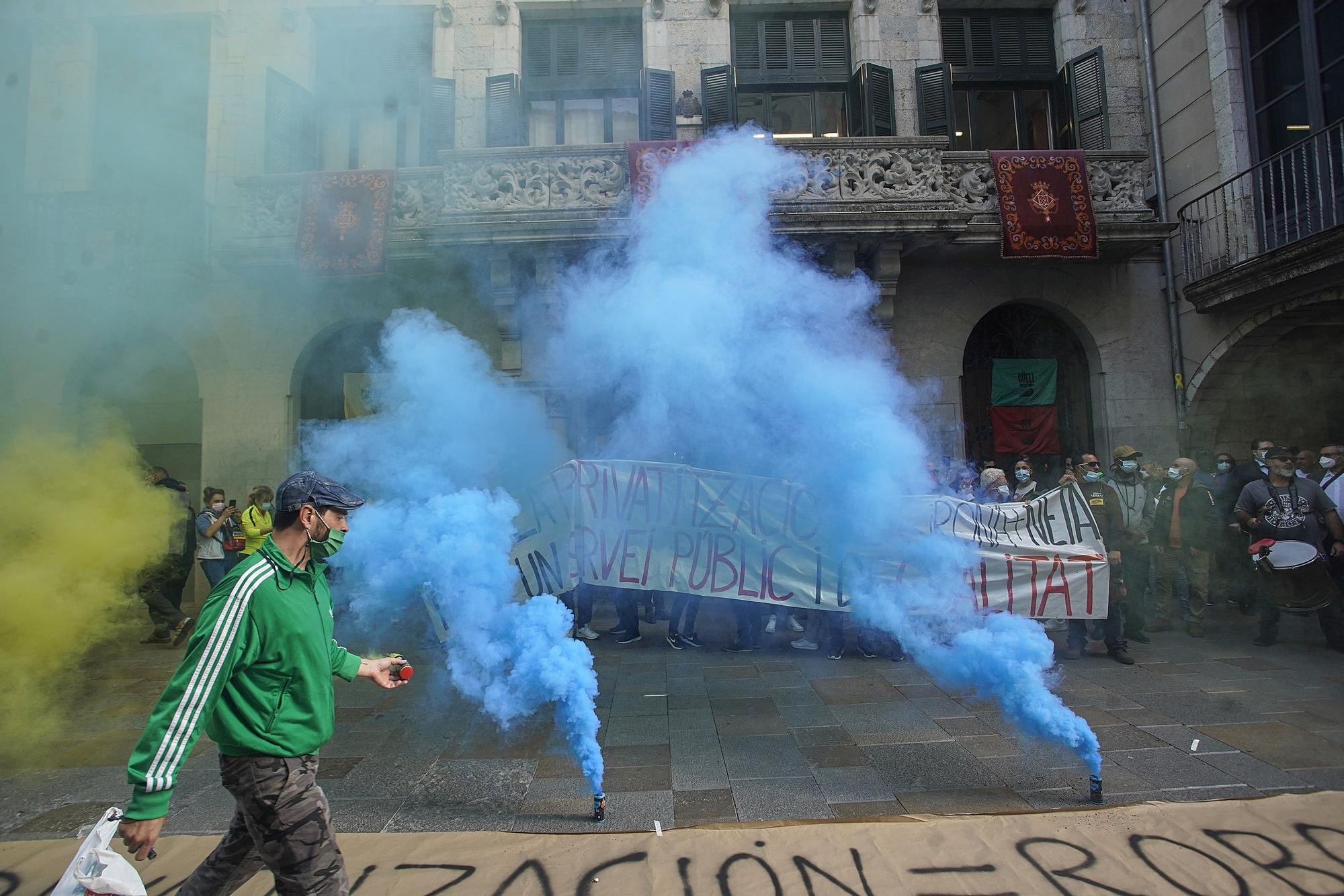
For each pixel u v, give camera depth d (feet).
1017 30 33.17
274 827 6.08
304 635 6.26
